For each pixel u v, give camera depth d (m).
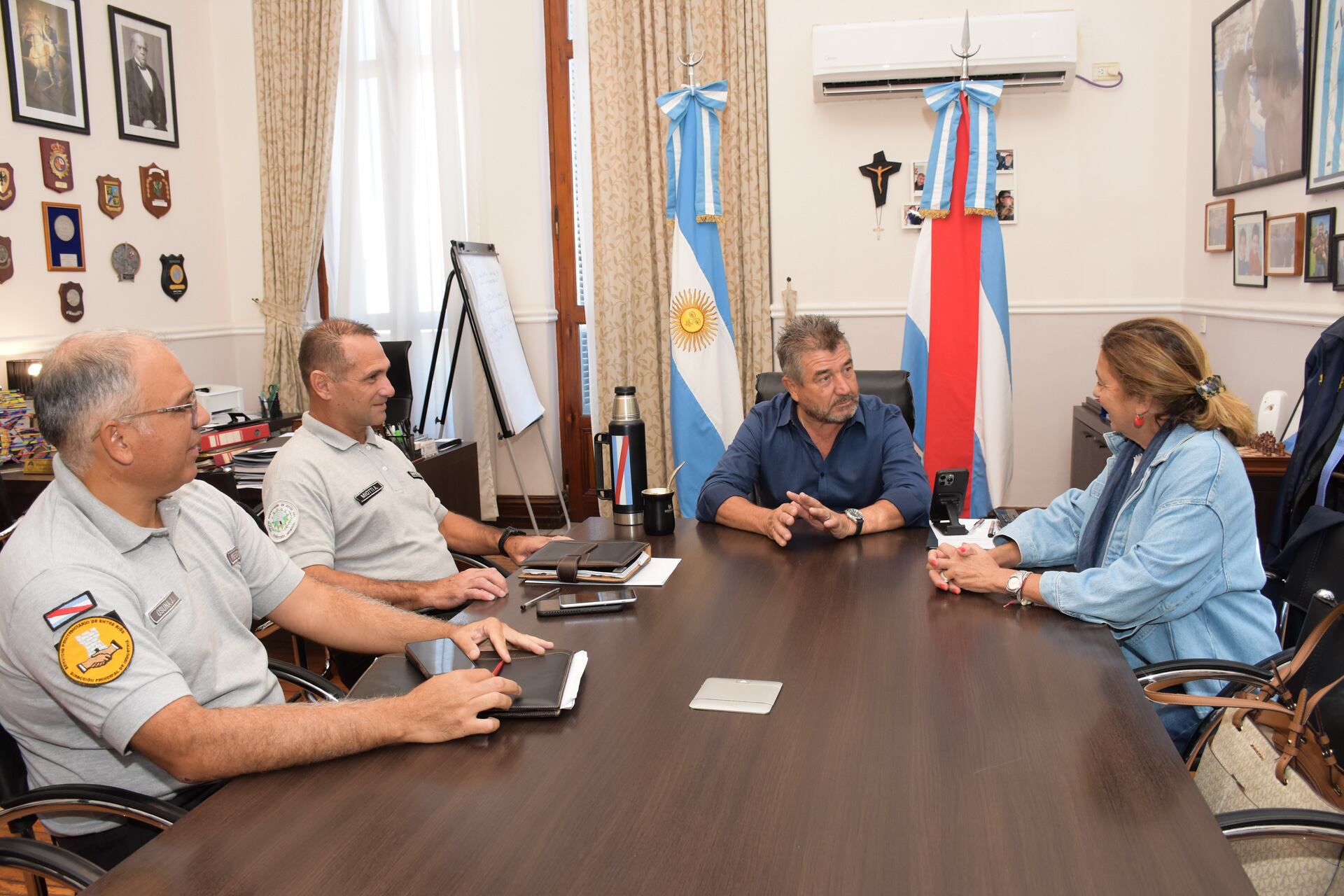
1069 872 0.91
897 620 1.61
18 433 3.63
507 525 5.12
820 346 2.27
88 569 1.32
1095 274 4.32
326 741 1.18
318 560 2.10
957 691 1.32
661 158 4.54
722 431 4.25
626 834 0.99
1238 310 3.65
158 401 1.38
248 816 1.06
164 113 4.62
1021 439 4.47
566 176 4.88
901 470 2.34
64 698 1.26
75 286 4.13
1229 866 0.91
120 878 0.95
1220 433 1.71
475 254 4.50
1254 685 1.54
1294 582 1.76
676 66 4.46
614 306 4.65
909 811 1.02
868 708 1.27
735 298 4.54
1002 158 4.30
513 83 4.77
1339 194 2.89
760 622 1.62
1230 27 3.66
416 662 1.42
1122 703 1.28
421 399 5.02
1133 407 1.74
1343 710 1.28
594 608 1.70
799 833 0.98
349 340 2.21
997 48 4.05
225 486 3.35
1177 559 1.60
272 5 4.77
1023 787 1.06
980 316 3.80
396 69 4.83
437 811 1.05
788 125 4.44
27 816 1.41
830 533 2.16
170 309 4.68
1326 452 2.44
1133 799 1.03
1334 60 2.87
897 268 4.46
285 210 4.89
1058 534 1.94
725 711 1.27
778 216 4.51
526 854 0.96
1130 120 4.21
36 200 3.95
